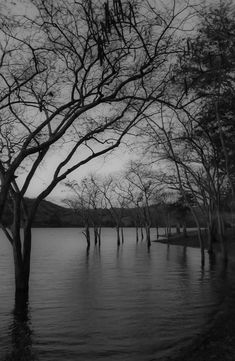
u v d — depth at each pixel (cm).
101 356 1069
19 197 1919
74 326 1391
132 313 1588
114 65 1647
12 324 1430
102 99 1543
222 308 1600
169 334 1262
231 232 6550
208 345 1103
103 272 3219
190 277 2777
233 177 3775
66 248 7494
